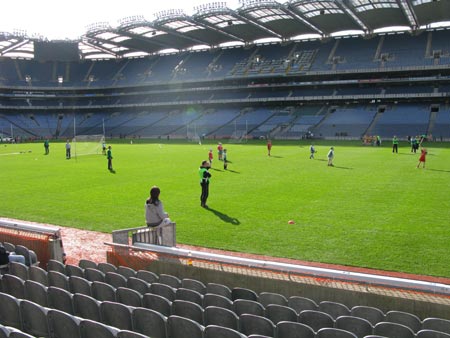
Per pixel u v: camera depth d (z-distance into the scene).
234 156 41.00
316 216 15.91
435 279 9.82
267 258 11.42
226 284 8.77
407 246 12.20
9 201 19.56
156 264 9.54
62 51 94.19
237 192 21.03
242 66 86.94
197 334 5.55
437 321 6.02
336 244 12.52
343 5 58.38
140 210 17.50
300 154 42.31
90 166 33.75
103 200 19.59
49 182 25.25
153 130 85.50
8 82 94.88
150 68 97.88
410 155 39.47
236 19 70.00
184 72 92.12
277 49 88.19
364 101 78.50
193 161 37.03
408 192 20.23
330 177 25.62
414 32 77.00
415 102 74.38
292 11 63.56
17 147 61.09
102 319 6.56
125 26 73.75
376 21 70.12
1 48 90.56
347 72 76.00
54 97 98.56
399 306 7.38
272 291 8.33
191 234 13.79
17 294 7.79
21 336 5.21
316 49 84.00
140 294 7.09
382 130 67.38
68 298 6.95
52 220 15.94
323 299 7.93
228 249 12.23
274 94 83.88
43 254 10.45
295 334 5.56
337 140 65.56
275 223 15.01
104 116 96.81
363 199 18.83
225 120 82.75
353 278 7.66
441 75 72.12
